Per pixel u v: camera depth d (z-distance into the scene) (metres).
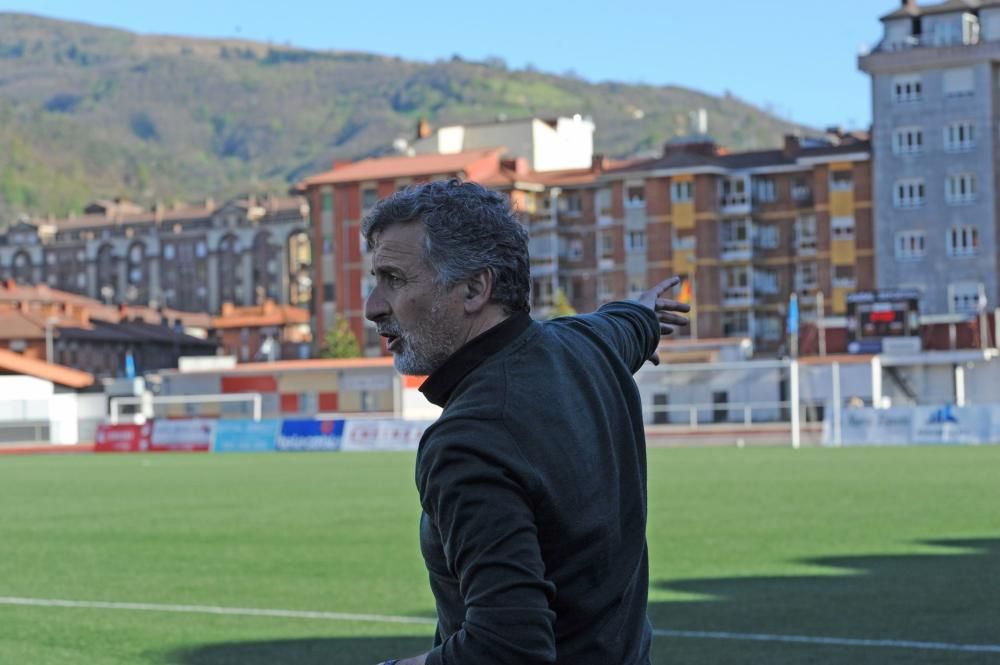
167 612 18.56
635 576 5.33
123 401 98.19
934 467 49.19
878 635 15.26
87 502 41.91
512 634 4.68
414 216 5.16
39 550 27.52
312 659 14.95
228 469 61.34
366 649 15.53
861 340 118.50
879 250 132.62
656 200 146.62
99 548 27.69
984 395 112.50
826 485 41.09
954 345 115.75
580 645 5.07
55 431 100.12
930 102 130.62
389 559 24.50
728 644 14.98
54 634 16.86
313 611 18.41
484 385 5.04
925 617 16.41
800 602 17.92
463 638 4.75
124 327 189.75
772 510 32.66
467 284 5.18
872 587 19.20
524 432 4.94
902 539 25.64
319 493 43.59
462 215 5.16
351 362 116.62
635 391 5.58
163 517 35.41
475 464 4.83
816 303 142.62
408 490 44.44
